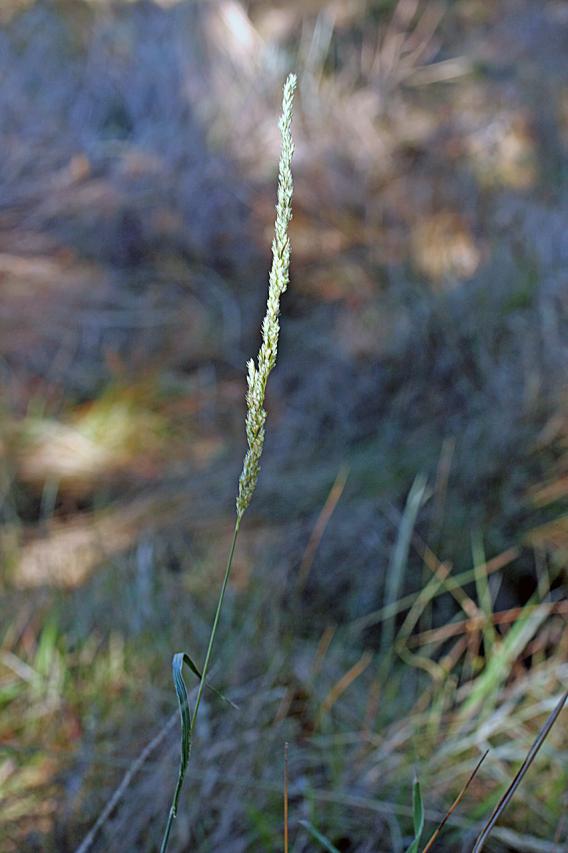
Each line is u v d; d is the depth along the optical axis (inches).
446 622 105.8
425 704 92.1
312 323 145.9
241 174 170.1
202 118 176.4
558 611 101.0
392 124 184.5
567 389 120.0
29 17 188.5
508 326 130.2
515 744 85.0
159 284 152.3
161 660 91.7
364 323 140.9
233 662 92.2
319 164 172.6
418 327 135.6
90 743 83.8
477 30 204.4
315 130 179.9
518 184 163.9
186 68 182.9
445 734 87.4
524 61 190.7
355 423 129.3
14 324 140.3
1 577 104.4
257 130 178.2
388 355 134.5
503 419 119.7
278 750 85.1
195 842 78.2
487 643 97.7
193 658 93.0
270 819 79.5
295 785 82.7
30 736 85.6
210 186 165.9
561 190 160.7
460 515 112.7
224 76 184.4
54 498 118.6
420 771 83.0
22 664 90.4
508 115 178.7
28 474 120.6
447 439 119.1
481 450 117.7
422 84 193.8
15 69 179.2
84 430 126.4
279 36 203.3
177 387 136.1
